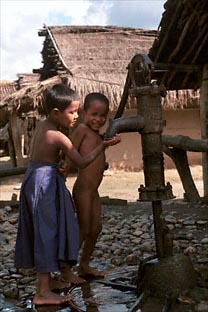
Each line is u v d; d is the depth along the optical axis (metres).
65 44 18.61
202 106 8.61
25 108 16.61
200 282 3.57
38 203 3.24
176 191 12.10
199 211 7.09
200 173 15.88
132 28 20.23
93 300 3.32
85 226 3.70
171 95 16.73
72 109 3.36
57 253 3.21
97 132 3.71
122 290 3.54
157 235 3.54
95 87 15.86
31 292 3.81
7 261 4.87
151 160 3.53
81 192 3.68
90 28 19.72
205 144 6.91
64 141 3.30
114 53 18.30
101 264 4.59
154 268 3.44
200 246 5.06
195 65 8.38
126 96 4.35
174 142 7.52
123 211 7.65
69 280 3.69
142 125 3.49
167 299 3.23
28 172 3.36
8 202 8.04
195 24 7.16
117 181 15.07
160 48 7.91
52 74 20.22
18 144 18.62
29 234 3.34
